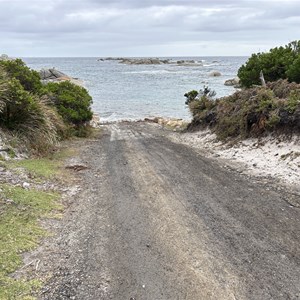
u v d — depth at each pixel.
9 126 10.62
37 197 6.93
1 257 4.66
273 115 10.91
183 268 4.55
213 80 63.91
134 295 4.02
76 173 9.15
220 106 15.41
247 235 5.45
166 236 5.47
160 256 4.86
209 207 6.66
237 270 4.48
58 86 17.77
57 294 4.03
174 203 6.90
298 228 5.68
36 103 11.61
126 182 8.38
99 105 34.91
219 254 4.89
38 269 4.52
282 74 16.89
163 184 8.15
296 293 4.01
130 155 11.58
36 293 4.03
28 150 10.33
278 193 7.41
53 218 6.16
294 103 10.50
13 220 5.78
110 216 6.32
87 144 14.02
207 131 15.93
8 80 11.32
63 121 15.23
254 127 11.92
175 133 17.92
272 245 5.12
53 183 8.05
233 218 6.12
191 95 22.00
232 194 7.39
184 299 3.93
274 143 10.76
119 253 4.97
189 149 12.88
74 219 6.18
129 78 74.38
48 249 5.06
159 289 4.12
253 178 8.63
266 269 4.50
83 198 7.28
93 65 158.38
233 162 10.42
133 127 21.23
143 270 4.52
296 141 10.04
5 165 8.52
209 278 4.32
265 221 5.97
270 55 17.70
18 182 7.56
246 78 18.14
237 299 3.92
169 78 72.44
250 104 12.49
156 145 13.75
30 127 10.95
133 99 39.22
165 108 32.28
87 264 4.68
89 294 4.04
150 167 9.79
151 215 6.32
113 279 4.34
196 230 5.66
